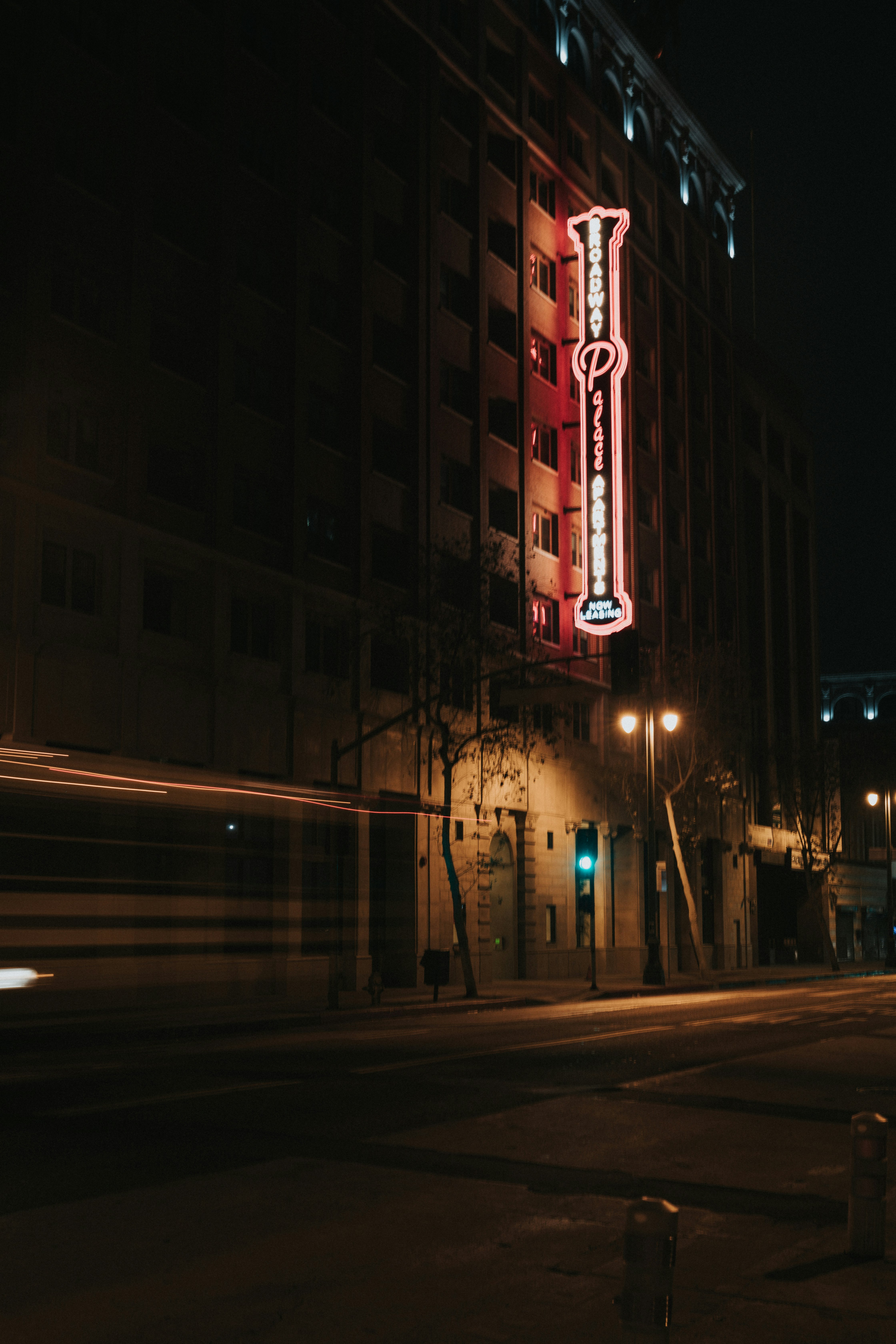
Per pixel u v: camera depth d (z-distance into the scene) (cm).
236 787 3041
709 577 6041
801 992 3844
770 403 7200
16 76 2697
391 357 3894
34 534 2602
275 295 3422
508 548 4362
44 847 2505
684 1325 612
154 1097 1308
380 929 3638
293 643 3316
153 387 2981
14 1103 1266
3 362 2597
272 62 3481
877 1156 749
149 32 3034
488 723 4081
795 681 7294
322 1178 923
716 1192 929
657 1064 1678
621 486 4656
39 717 2559
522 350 4528
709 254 6391
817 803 6419
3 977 2380
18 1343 569
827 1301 652
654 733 5109
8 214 2648
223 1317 610
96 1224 779
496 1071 1564
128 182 2947
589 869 3688
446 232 4159
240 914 3034
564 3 5109
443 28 4209
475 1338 586
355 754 3522
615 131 5419
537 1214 836
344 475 3619
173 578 3012
